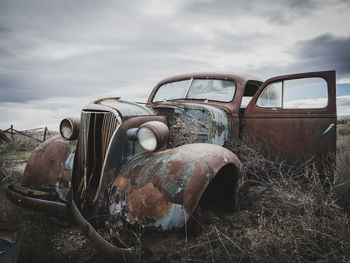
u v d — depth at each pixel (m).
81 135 2.48
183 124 2.86
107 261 1.94
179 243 1.72
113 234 1.75
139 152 2.21
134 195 1.82
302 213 2.32
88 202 2.29
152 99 4.19
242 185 2.31
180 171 1.83
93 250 2.10
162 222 1.67
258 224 2.25
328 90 2.84
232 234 2.09
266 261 1.82
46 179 2.54
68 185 2.43
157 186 1.79
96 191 2.34
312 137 2.92
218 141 2.96
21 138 9.39
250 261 1.85
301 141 2.99
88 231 1.85
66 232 2.38
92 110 2.46
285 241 1.90
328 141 2.81
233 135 3.26
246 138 3.39
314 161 2.91
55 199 2.44
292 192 2.49
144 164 2.01
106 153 2.18
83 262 1.95
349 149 4.07
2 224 1.59
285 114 3.10
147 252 1.74
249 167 3.08
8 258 1.57
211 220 2.20
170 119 2.88
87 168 2.40
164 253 1.75
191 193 1.74
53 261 1.94
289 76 3.09
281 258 1.81
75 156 2.51
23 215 2.67
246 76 3.63
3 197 3.15
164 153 2.06
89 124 2.41
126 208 1.81
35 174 2.60
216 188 2.42
